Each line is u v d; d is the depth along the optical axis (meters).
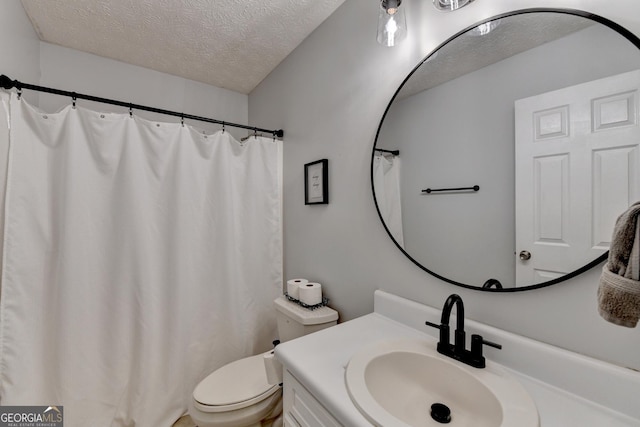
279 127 2.00
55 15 1.48
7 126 1.18
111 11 1.45
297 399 0.85
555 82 0.74
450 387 0.79
